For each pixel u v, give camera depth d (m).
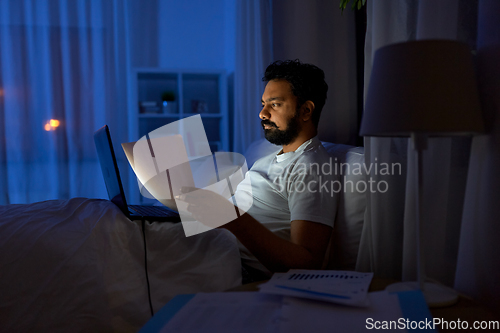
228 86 3.34
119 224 1.05
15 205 1.29
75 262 0.94
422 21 0.82
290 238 1.13
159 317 0.57
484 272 0.73
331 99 2.22
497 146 0.70
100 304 0.92
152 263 1.04
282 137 1.36
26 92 2.53
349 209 1.14
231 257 1.08
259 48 2.50
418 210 0.65
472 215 0.75
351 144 2.23
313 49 2.25
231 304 0.61
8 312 0.87
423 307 0.57
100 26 2.67
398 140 1.01
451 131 0.58
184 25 3.32
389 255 1.00
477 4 0.80
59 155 2.58
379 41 0.99
